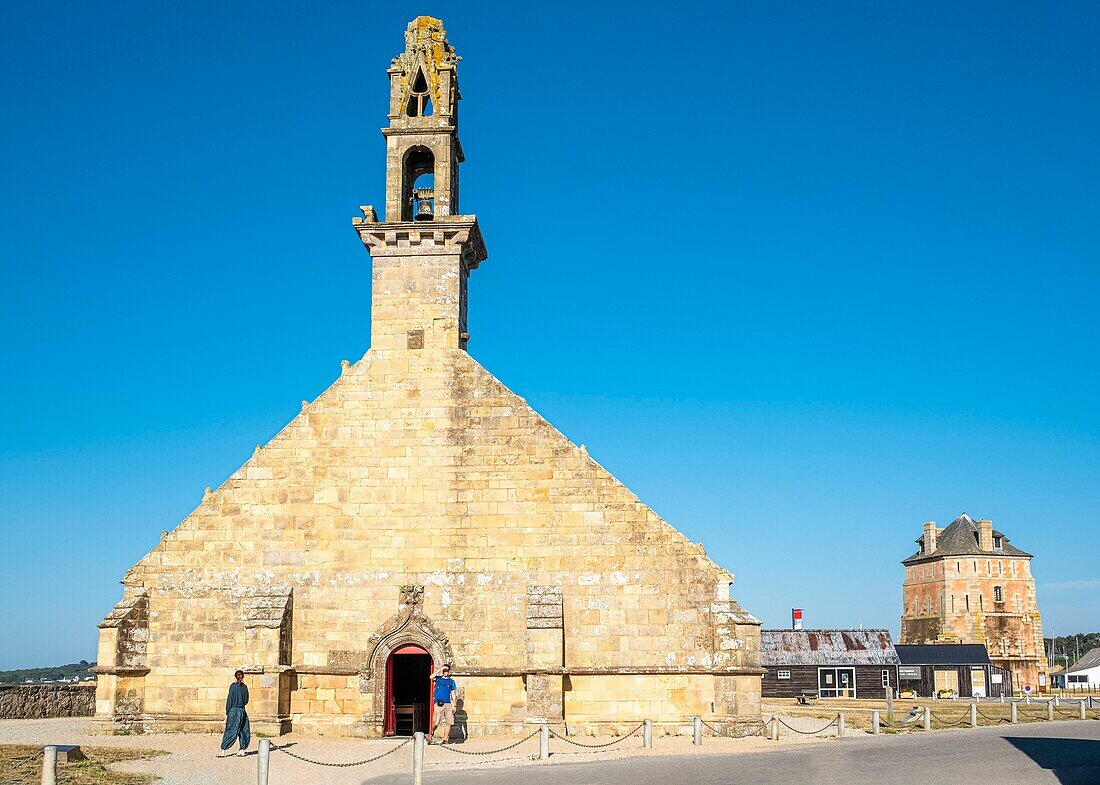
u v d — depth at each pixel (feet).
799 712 214.28
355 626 132.46
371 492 136.15
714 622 129.29
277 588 133.28
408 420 138.31
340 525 135.23
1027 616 487.20
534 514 134.10
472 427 137.59
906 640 522.47
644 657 129.29
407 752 115.96
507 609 131.54
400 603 132.26
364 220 144.15
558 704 126.52
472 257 151.23
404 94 148.77
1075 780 93.15
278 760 108.06
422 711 140.05
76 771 95.50
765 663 327.67
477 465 136.26
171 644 131.85
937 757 110.11
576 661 129.59
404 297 142.82
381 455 137.28
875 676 327.67
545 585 131.85
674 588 130.72
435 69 150.10
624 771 98.89
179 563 134.51
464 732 127.95
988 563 491.31
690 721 127.65
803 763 104.22
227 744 111.04
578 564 132.16
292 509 135.85
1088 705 227.61
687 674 128.67
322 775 98.58
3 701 155.43
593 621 130.41
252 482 136.77
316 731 129.39
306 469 137.08
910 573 529.04
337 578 133.80
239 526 135.54
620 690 128.77
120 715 128.57
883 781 91.40
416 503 135.54
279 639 128.88
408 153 149.69
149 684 131.03
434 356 140.46
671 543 131.85
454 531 134.41
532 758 110.83
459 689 129.59
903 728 158.10
